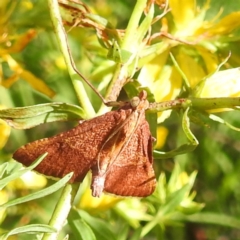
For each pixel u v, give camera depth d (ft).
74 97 0.63
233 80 0.33
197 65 0.37
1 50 0.41
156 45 0.33
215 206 0.69
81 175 0.29
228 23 0.37
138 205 0.45
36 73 0.61
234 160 0.70
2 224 0.50
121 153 0.30
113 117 0.30
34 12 0.39
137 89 0.33
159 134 0.51
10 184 0.45
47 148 0.30
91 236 0.36
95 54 0.39
